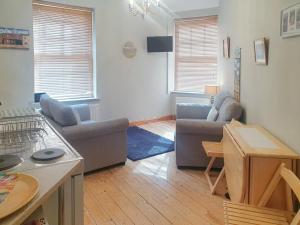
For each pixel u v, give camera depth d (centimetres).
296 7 191
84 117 453
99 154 331
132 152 409
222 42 485
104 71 526
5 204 88
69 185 131
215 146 300
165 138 485
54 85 479
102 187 297
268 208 179
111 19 521
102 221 234
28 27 393
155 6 576
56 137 169
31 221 105
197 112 441
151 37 572
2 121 171
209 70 582
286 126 212
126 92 565
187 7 575
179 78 620
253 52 299
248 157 188
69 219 135
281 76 222
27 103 402
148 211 249
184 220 235
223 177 312
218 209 252
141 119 598
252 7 304
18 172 114
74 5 473
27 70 400
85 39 503
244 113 336
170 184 304
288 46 208
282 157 185
